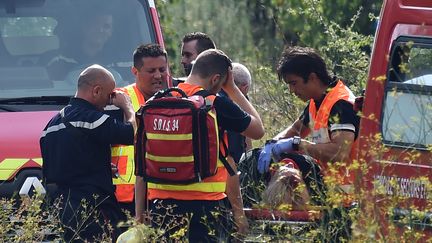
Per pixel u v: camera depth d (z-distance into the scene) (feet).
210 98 62.34
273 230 60.18
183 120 60.90
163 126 61.21
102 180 66.03
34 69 80.12
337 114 63.26
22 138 72.79
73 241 65.51
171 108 61.36
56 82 79.77
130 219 62.80
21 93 78.69
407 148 61.00
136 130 63.31
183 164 61.21
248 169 67.87
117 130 65.05
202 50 80.12
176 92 62.80
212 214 60.64
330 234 57.67
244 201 67.77
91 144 65.46
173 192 62.64
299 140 65.87
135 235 60.13
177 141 61.00
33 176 71.51
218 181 62.80
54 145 65.72
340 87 66.69
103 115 65.21
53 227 64.80
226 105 62.49
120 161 71.10
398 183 59.11
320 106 66.64
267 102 106.63
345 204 59.57
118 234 66.54
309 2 117.60
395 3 63.41
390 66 63.31
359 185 57.41
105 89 65.98
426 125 61.36
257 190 64.95
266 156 66.54
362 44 107.65
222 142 62.90
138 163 62.95
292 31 155.94
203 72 63.62
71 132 65.16
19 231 64.85
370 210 55.98
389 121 62.80
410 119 62.44
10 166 71.51
